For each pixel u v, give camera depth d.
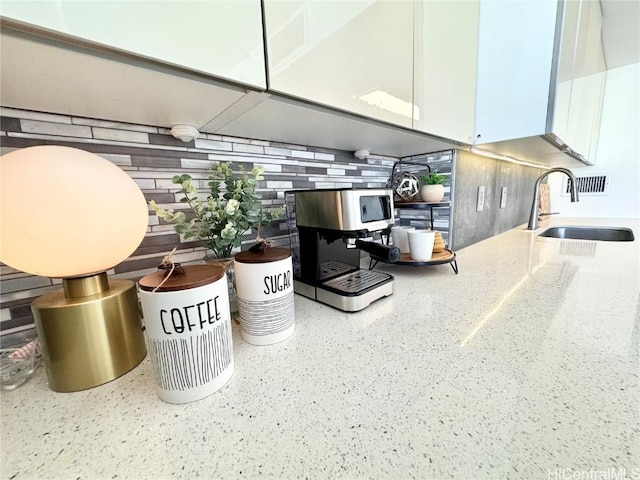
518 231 1.78
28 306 0.53
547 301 0.69
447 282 0.87
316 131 0.75
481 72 1.01
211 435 0.33
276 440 0.32
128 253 0.48
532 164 1.95
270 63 0.46
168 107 0.52
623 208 2.11
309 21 0.51
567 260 1.07
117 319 0.45
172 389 0.38
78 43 0.31
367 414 0.35
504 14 0.92
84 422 0.36
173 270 0.41
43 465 0.30
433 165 1.21
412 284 0.86
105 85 0.42
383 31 0.65
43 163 0.37
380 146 1.02
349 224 0.64
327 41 0.54
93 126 0.56
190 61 0.38
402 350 0.49
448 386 0.40
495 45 0.96
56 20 0.29
